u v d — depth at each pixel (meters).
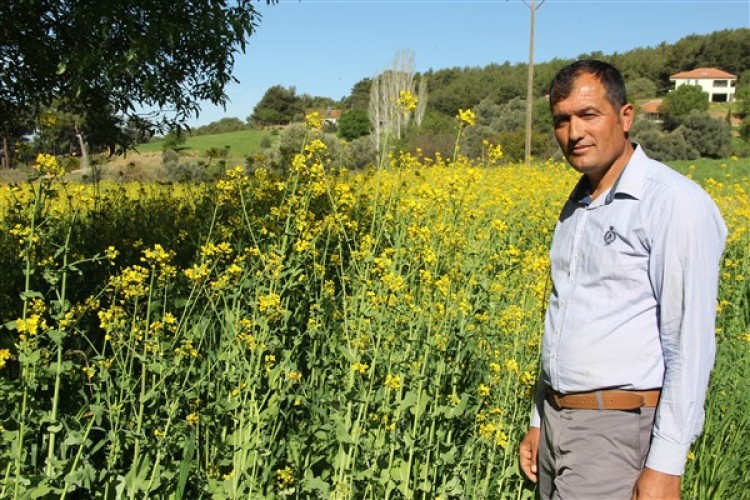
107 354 4.16
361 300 3.76
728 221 8.77
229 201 4.75
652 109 74.88
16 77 6.38
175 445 3.37
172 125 7.18
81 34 6.11
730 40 100.31
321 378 3.88
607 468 2.51
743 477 4.36
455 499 3.69
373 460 3.40
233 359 3.59
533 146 31.98
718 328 5.23
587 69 2.54
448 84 86.31
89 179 9.14
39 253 4.16
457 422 3.97
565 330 2.64
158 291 3.77
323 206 5.23
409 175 7.46
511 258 5.23
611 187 2.57
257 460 3.41
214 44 6.31
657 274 2.37
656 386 2.45
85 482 3.01
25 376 2.96
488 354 4.44
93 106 6.99
